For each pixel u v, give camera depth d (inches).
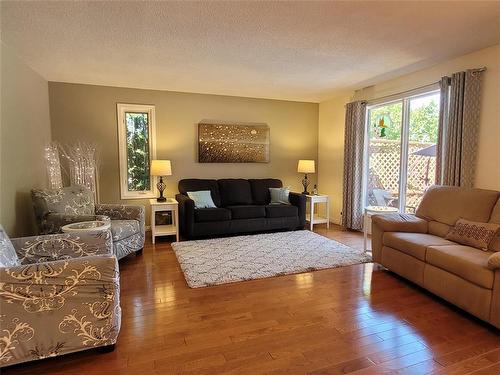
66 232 101.3
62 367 67.1
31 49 117.6
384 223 123.4
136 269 126.1
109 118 180.7
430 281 100.3
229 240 167.5
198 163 202.2
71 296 68.1
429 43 113.6
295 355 71.2
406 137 162.4
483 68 118.8
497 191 108.3
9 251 76.9
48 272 66.3
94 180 174.6
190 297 101.0
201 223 169.2
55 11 87.8
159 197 181.6
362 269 127.5
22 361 65.7
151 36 106.0
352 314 90.4
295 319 87.4
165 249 153.5
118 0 82.0
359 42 112.2
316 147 234.8
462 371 66.4
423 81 147.0
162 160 178.5
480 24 97.1
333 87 183.6
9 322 64.2
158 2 83.3
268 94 203.6
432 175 149.1
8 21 93.9
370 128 187.6
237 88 185.9
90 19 93.1
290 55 126.3
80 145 175.9
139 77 160.1
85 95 175.3
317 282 113.9
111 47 116.2
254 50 120.1
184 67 142.4
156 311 91.6
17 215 121.6
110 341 71.6
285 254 143.7
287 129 224.8
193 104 197.8
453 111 127.6
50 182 156.6
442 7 86.1
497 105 116.0
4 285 63.4
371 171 188.2
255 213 180.1
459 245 103.2
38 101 151.3
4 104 111.5
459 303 90.0
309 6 85.5
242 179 205.9
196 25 97.6
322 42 112.2
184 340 77.0
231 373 65.2
